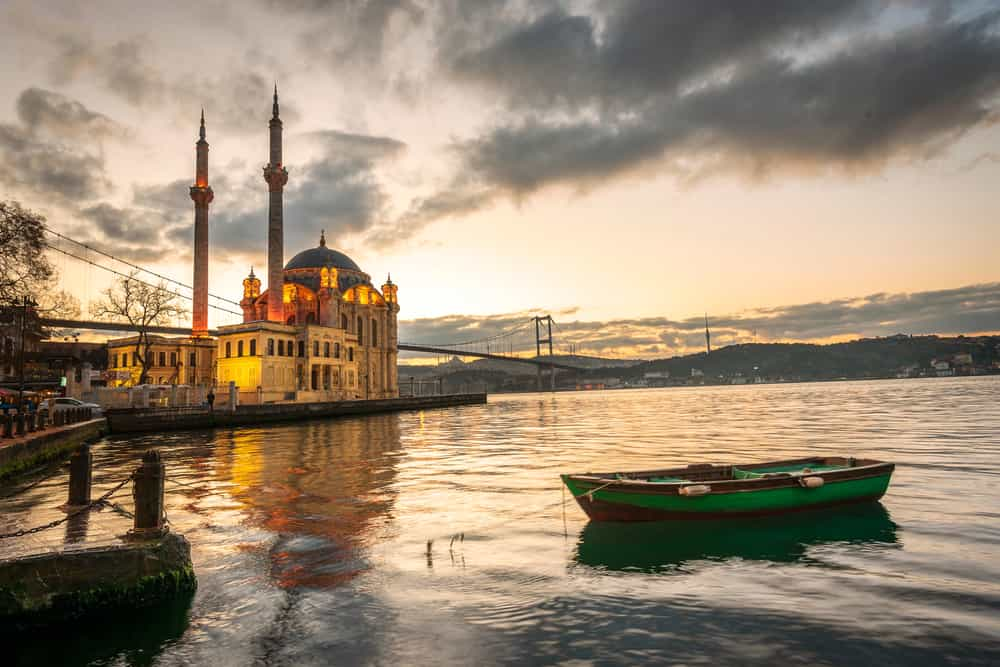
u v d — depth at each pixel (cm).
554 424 5903
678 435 4334
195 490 2005
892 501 1755
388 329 10212
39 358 5512
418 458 2938
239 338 7381
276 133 7931
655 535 1409
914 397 10806
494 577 1123
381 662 799
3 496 1856
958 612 950
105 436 4344
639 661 798
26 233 3869
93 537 1034
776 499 1550
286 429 5134
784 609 970
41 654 847
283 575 1127
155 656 827
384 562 1204
